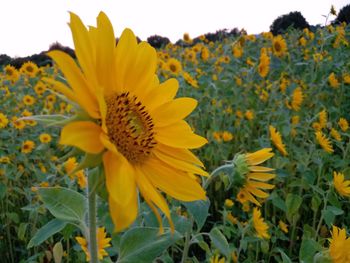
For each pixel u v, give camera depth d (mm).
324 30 6602
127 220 838
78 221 1204
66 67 889
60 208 1202
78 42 933
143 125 1156
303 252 1785
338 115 4695
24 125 4406
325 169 3660
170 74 5180
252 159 1866
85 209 1216
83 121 906
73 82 891
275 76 6418
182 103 1206
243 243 2480
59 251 1901
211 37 11047
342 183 2625
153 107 1194
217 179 3660
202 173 1128
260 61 5266
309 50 6562
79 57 928
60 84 877
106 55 1052
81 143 857
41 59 10719
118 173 867
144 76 1175
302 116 4613
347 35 7730
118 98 1116
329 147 3279
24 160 3986
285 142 3912
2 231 3352
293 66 6312
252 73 5246
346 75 5281
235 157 1892
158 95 1197
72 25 931
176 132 1185
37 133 4688
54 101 5715
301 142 4008
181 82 4922
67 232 1726
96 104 934
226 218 2807
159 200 944
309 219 3285
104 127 881
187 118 4656
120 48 1132
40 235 1461
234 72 5852
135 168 1066
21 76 7359
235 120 4840
